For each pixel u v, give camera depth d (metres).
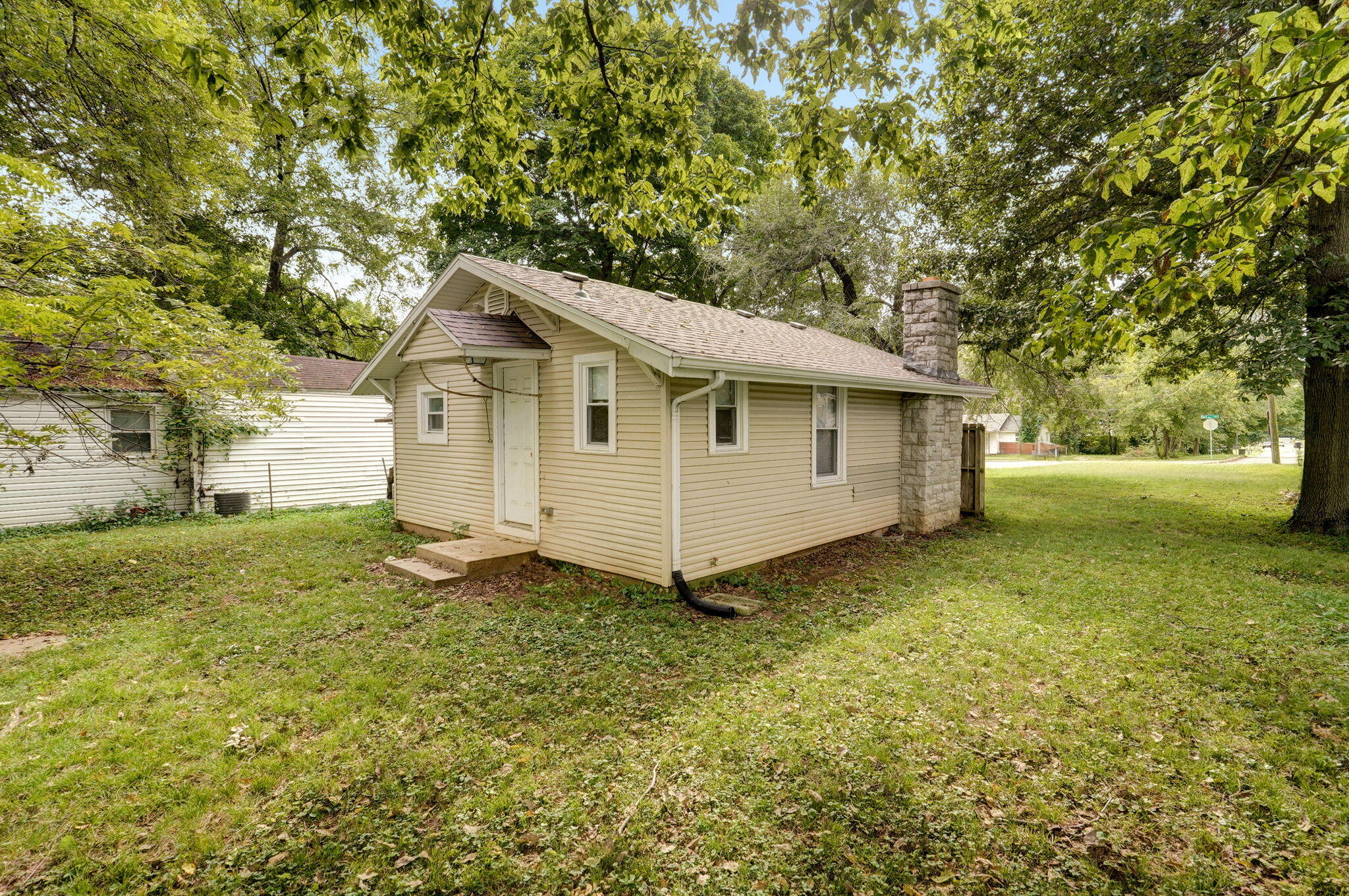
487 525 8.85
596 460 7.24
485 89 5.18
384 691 4.39
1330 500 9.85
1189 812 3.04
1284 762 3.41
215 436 12.94
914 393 10.49
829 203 18.47
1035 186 11.95
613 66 4.97
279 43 4.33
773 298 20.34
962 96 6.02
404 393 10.64
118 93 8.73
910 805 3.10
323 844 2.87
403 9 4.48
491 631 5.62
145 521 11.95
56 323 5.08
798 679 4.54
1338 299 8.75
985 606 6.25
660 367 5.89
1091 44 9.70
